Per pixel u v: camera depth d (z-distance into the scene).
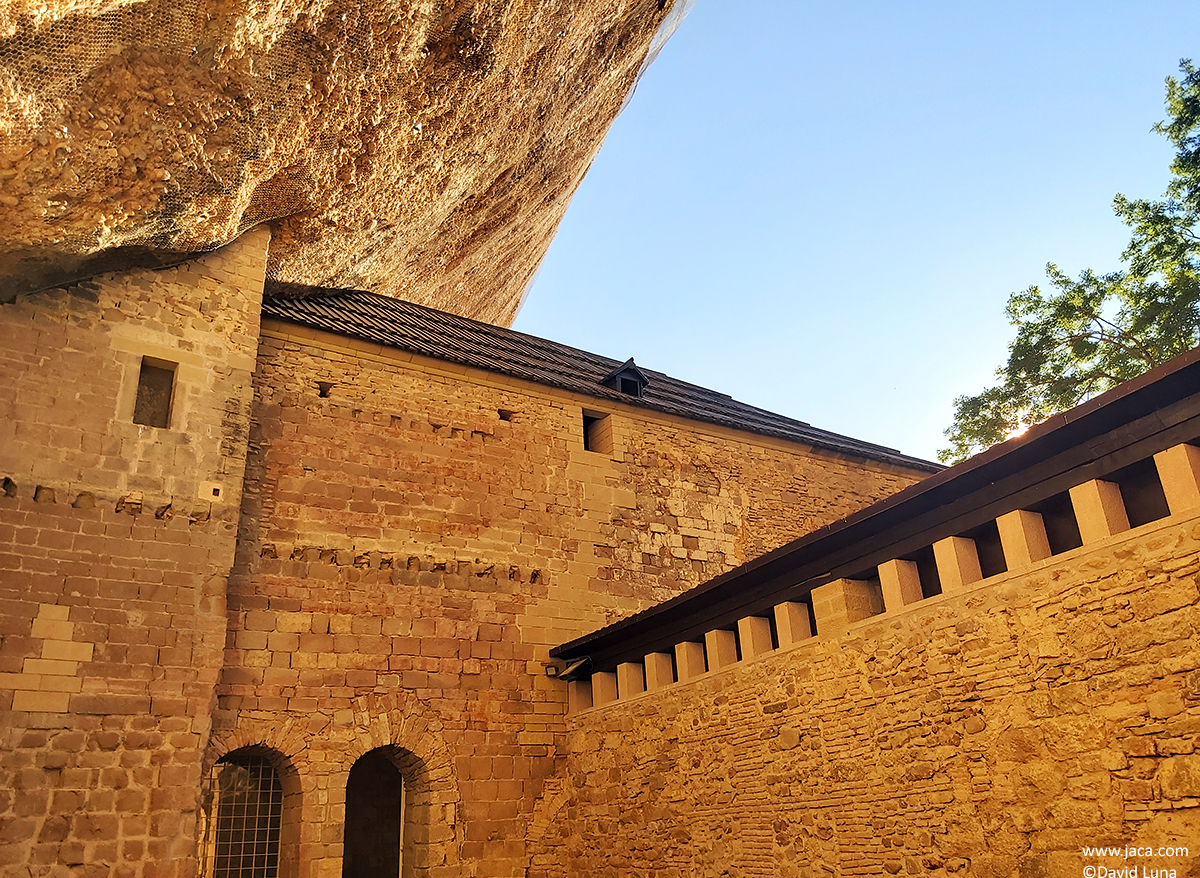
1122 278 19.19
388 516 11.05
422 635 10.74
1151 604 5.42
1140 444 5.65
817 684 7.66
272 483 10.44
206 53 7.19
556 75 10.94
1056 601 5.96
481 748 10.66
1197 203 17.97
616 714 10.38
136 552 8.65
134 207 8.12
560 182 14.52
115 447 8.89
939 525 6.89
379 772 13.94
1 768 7.36
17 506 8.18
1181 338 17.78
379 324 12.69
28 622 7.89
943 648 6.64
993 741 6.16
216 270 10.22
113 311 9.34
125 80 6.96
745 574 8.38
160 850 7.82
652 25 12.20
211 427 9.56
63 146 6.94
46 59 6.26
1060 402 19.59
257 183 9.21
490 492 11.97
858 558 7.54
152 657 8.38
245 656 9.56
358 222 11.02
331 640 10.13
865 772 7.05
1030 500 6.28
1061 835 5.62
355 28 7.89
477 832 10.29
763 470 14.87
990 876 5.98
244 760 11.66
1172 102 18.17
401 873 10.38
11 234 7.61
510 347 14.76
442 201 11.60
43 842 7.36
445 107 9.66
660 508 13.45
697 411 14.84
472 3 8.52
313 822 9.29
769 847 7.82
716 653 8.97
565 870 10.49
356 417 11.33
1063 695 5.80
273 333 11.15
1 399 8.41
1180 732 5.14
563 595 11.99
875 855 6.82
